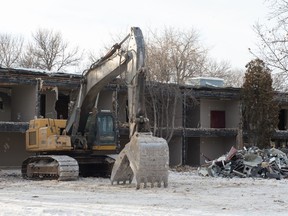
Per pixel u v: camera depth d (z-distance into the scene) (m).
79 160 29.08
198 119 50.31
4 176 31.09
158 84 43.94
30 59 78.44
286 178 29.83
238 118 49.44
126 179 23.80
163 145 21.53
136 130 21.95
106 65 25.11
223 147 51.50
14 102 42.09
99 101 43.50
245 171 30.66
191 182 26.08
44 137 28.08
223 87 47.59
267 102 46.53
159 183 21.92
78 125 28.14
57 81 39.28
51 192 20.47
